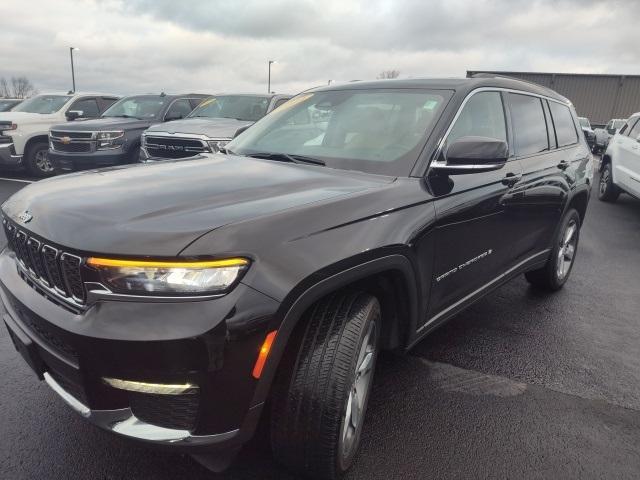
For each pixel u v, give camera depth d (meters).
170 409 1.78
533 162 3.66
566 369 3.28
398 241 2.23
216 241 1.72
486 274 3.26
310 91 3.69
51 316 1.83
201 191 2.20
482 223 2.98
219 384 1.72
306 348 1.96
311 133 3.15
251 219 1.86
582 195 4.59
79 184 2.37
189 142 7.49
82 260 1.76
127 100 10.37
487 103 3.23
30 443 2.39
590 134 12.02
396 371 3.17
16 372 2.98
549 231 4.12
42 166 10.66
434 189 2.58
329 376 1.94
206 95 10.64
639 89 29.70
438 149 2.69
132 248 1.70
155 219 1.85
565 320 4.06
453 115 2.85
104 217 1.90
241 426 1.81
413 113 2.93
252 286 1.73
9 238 2.31
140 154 8.20
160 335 1.64
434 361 3.32
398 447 2.47
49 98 11.36
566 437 2.60
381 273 2.27
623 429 2.68
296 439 1.99
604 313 4.24
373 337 2.32
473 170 2.62
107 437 2.45
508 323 3.96
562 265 4.61
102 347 1.68
